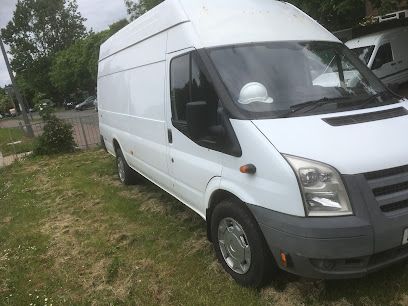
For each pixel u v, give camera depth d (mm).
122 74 6707
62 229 6020
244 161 3506
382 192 3107
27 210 7164
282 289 3746
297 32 4426
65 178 9242
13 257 5266
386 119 3533
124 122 6816
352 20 13016
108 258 4887
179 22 4484
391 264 3221
